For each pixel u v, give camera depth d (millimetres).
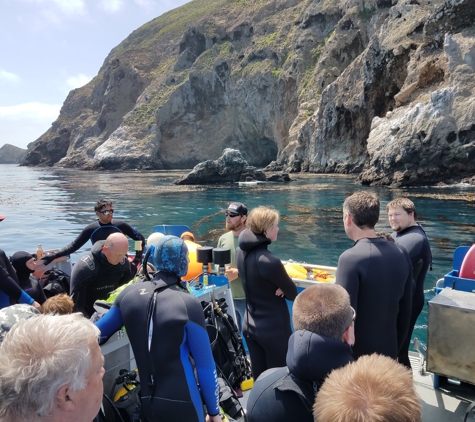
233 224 4863
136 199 25688
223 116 75375
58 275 5367
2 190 34656
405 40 35375
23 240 14266
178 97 77500
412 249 3906
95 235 5758
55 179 50156
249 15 75562
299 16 66938
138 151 76125
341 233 14117
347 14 53906
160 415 2516
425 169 27062
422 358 4059
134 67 96625
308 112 54500
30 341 1519
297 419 2193
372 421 1446
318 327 2242
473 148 25750
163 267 2768
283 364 3521
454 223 15109
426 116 27562
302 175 42500
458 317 3141
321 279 5301
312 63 60375
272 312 3533
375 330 3043
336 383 1651
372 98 39844
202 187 32781
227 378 3477
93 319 3057
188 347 2629
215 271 4594
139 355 2598
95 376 1641
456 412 3320
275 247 12289
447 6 30688
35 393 1424
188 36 84875
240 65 70375
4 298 4254
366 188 27844
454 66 28234
